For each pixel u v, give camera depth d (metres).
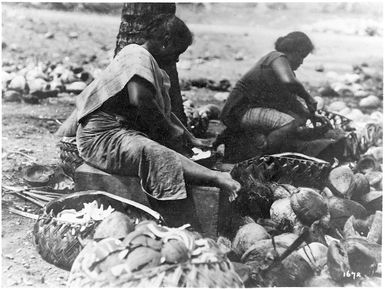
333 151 5.62
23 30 8.91
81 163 4.89
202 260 3.79
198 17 9.89
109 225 4.03
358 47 9.58
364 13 10.08
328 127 5.77
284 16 10.07
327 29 9.77
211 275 3.75
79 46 8.72
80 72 7.97
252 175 4.88
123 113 4.63
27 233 4.61
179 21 4.80
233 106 5.65
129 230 4.06
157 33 4.76
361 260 4.29
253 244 4.30
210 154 5.12
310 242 4.40
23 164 5.49
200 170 4.43
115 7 9.83
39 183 5.18
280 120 5.45
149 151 4.39
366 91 8.39
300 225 4.60
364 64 9.10
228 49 9.23
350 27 9.90
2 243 4.46
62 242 4.18
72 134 5.05
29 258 4.32
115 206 4.48
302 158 5.23
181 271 3.70
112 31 9.38
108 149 4.49
